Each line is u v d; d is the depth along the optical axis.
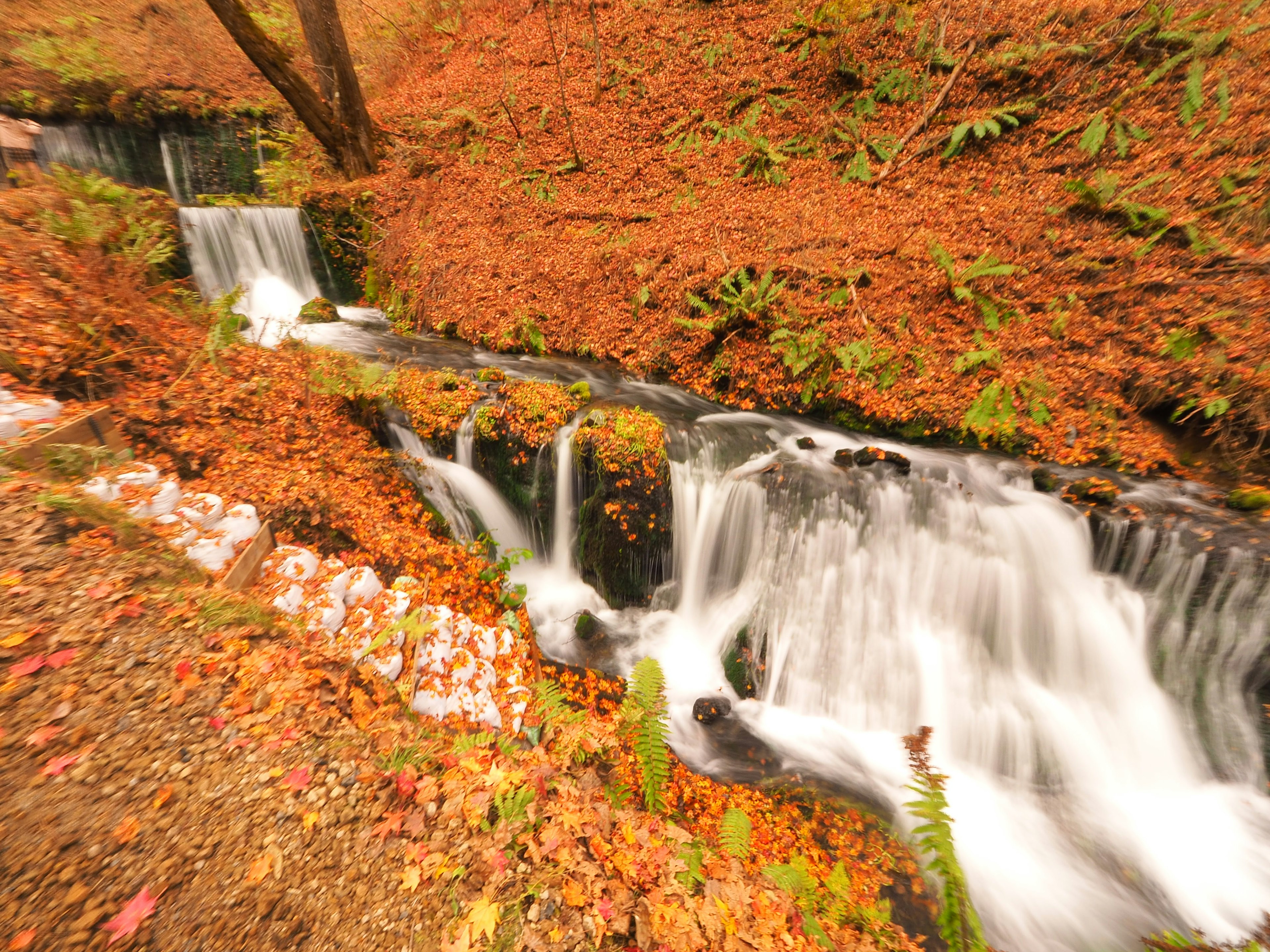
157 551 3.56
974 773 5.83
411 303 11.16
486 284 10.91
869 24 11.54
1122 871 4.90
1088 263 8.12
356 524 5.98
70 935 2.06
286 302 11.18
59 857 2.21
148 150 14.61
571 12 14.90
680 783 5.09
